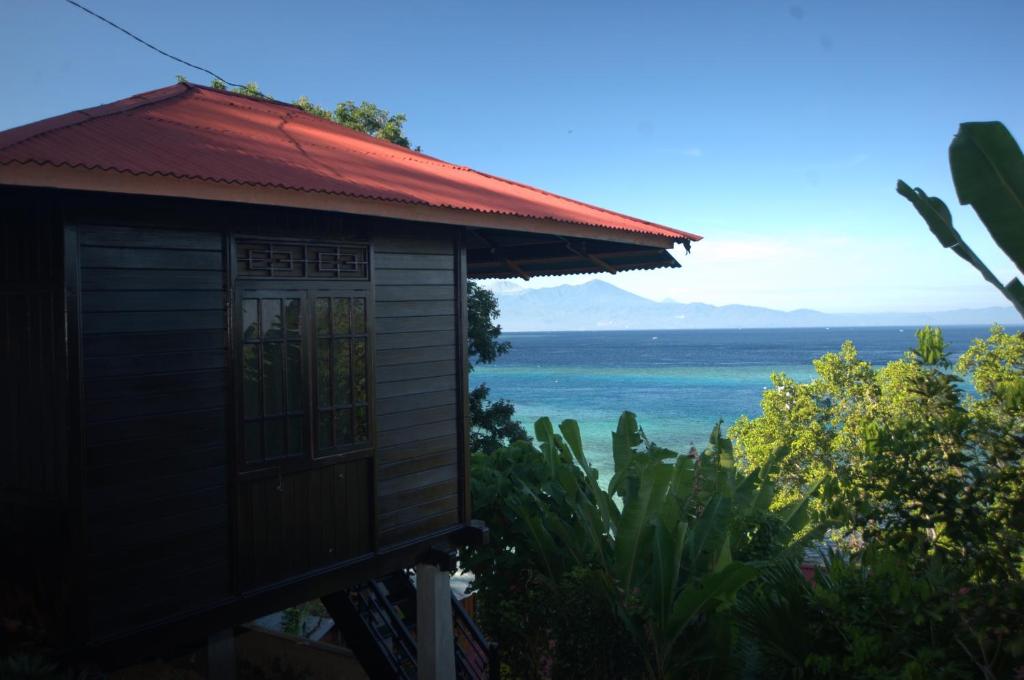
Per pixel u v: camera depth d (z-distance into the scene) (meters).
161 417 4.70
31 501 4.54
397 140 21.06
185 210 4.82
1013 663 4.83
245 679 9.55
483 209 5.65
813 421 26.05
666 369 167.50
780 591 6.22
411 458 6.39
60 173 3.60
